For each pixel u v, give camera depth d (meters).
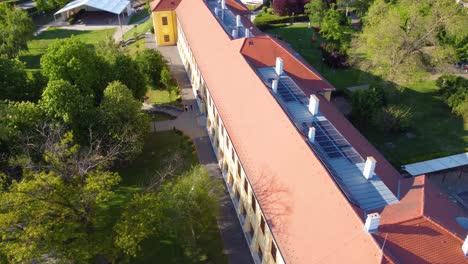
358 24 81.88
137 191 41.88
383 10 58.97
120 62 49.69
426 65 55.84
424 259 20.31
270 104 33.62
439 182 41.53
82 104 40.25
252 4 99.81
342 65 64.88
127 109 41.78
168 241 35.88
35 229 26.67
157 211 30.89
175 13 73.00
